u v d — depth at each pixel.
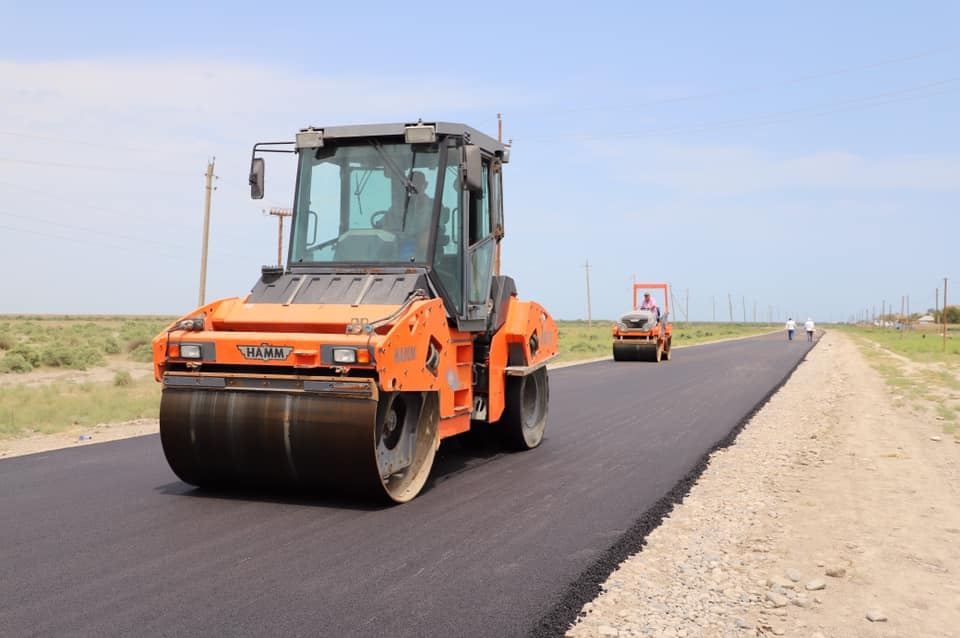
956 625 5.23
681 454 10.99
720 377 25.06
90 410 16.14
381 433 7.67
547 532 6.89
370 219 8.84
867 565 6.39
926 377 25.31
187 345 7.80
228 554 6.11
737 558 6.50
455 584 5.51
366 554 6.16
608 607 5.25
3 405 16.61
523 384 10.93
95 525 6.91
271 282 8.68
